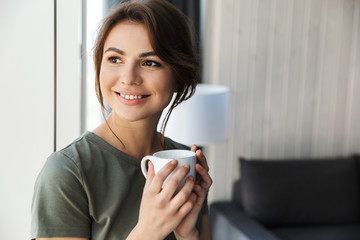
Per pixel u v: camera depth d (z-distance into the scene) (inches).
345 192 114.3
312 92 127.3
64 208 32.2
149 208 30.4
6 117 55.8
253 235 94.2
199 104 89.5
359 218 114.8
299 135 128.4
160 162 31.0
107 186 34.4
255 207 108.8
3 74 55.1
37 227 31.9
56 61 56.9
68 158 33.6
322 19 124.0
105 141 35.9
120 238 34.3
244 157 124.3
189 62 35.1
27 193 57.3
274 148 126.4
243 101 121.4
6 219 57.1
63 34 56.7
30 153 56.9
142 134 37.1
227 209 112.4
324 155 131.9
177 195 30.4
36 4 54.9
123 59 33.4
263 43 119.9
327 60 126.8
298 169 113.7
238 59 118.6
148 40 32.6
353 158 121.8
